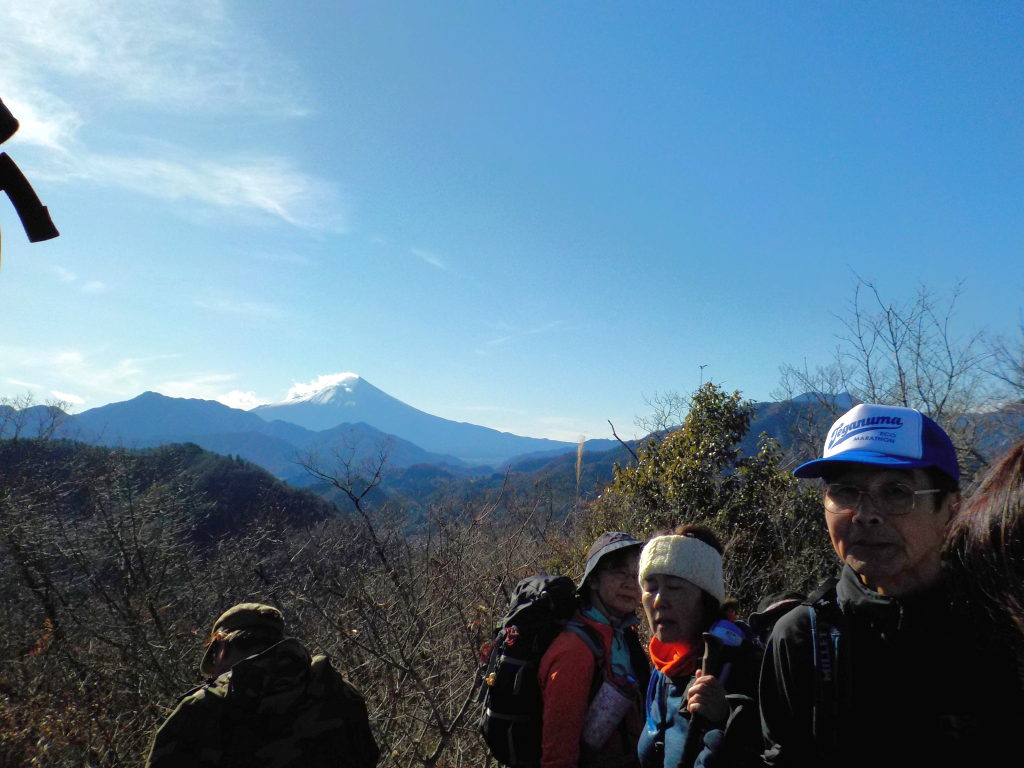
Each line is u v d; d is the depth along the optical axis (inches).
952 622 47.4
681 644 85.0
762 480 369.1
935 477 52.1
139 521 504.1
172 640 330.3
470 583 202.2
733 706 71.7
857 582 53.7
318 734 95.2
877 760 49.3
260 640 101.0
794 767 55.7
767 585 287.3
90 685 303.9
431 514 235.1
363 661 181.5
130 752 247.0
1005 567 42.9
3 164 42.6
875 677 50.5
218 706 92.8
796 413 431.8
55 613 446.0
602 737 93.0
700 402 404.5
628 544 101.7
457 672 171.0
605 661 96.9
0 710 268.2
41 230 43.6
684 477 389.7
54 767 241.1
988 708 45.6
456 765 157.8
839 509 54.3
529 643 97.0
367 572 197.3
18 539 484.7
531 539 265.4
